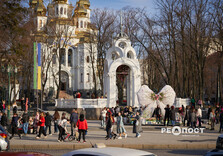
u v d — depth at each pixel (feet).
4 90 164.66
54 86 285.43
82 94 293.84
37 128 75.87
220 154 30.12
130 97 133.39
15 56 116.67
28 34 130.11
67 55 298.56
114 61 128.26
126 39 132.26
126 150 23.73
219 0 127.13
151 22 156.76
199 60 146.41
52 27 207.72
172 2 139.54
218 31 126.72
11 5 105.91
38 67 102.42
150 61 182.50
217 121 104.73
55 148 58.75
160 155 48.83
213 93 266.16
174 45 144.46
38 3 289.33
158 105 97.25
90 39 193.36
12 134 69.87
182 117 101.76
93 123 105.81
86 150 23.91
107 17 178.29
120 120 68.49
